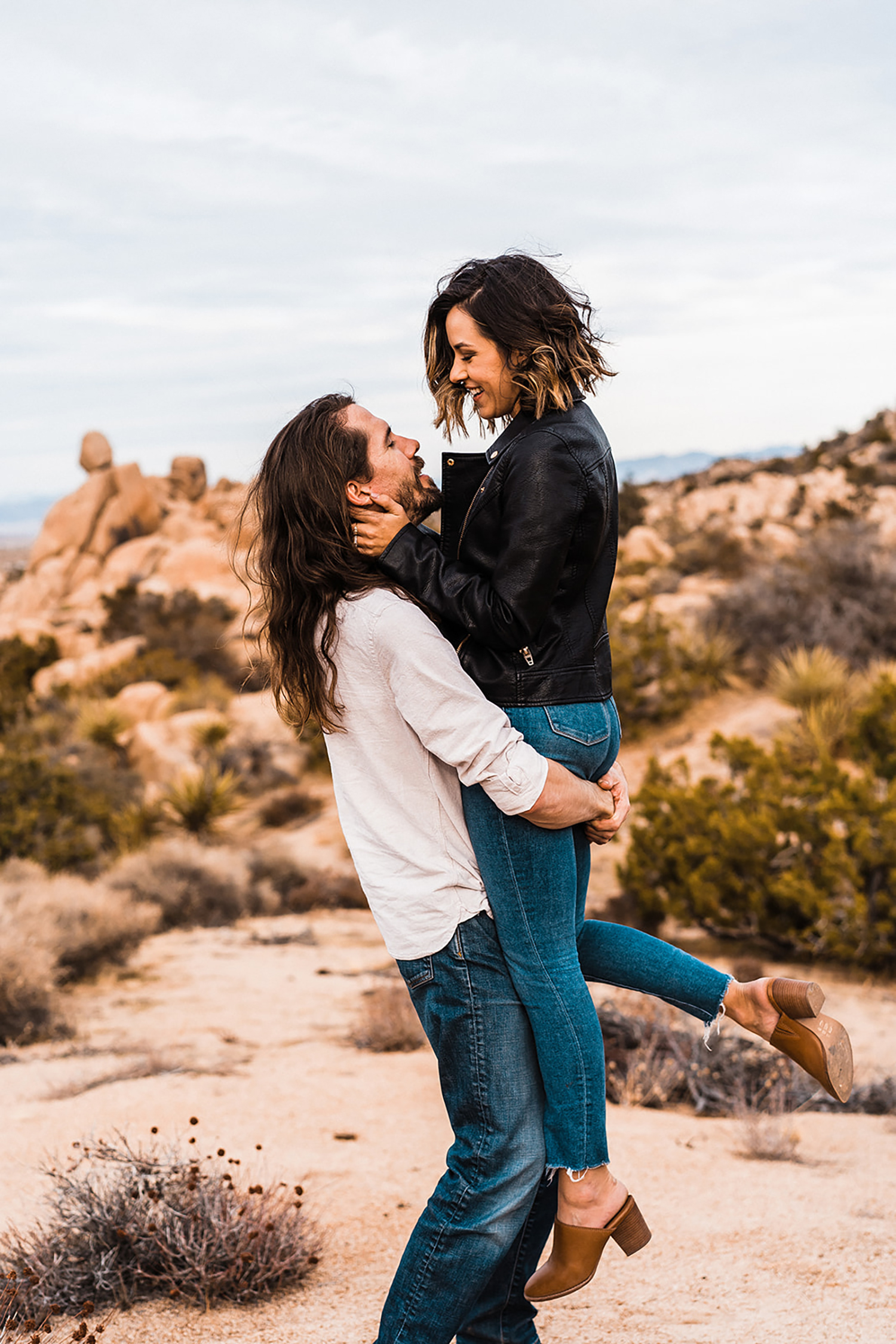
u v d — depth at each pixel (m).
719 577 31.98
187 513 74.62
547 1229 2.28
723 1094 6.00
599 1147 2.06
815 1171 4.54
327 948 12.80
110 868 17.47
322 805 26.19
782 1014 2.16
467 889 2.08
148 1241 3.16
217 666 41.53
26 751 18.98
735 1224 3.72
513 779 1.93
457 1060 2.07
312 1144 4.80
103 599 49.53
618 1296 3.08
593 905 13.40
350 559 2.11
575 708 2.05
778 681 20.23
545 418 2.03
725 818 11.99
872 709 12.52
